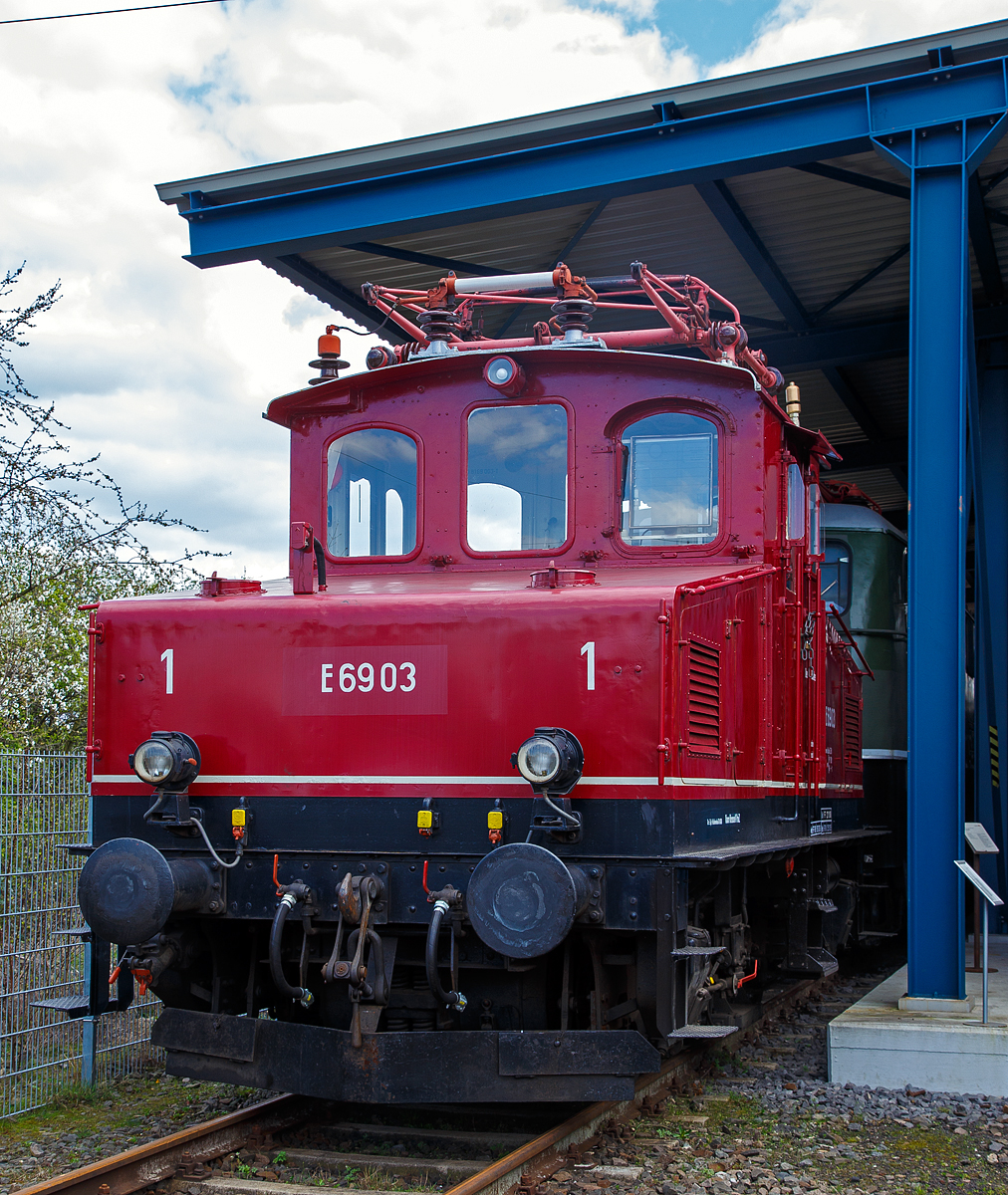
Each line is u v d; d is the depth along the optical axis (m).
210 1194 5.24
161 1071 7.72
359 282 12.26
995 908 13.06
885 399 15.70
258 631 6.00
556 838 5.48
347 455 7.23
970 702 14.73
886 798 11.88
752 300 12.88
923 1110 6.54
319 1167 5.61
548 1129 6.10
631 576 6.36
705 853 5.76
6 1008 7.15
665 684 5.50
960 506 7.75
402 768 5.74
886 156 8.22
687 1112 6.39
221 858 5.91
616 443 6.82
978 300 12.79
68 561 11.00
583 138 9.05
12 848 7.39
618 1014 5.72
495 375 6.75
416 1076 5.41
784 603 7.27
